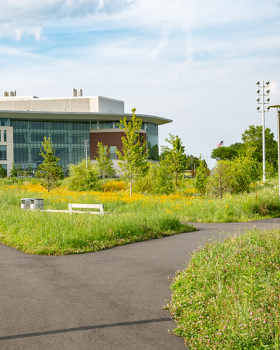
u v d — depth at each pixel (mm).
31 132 96625
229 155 93812
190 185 35969
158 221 12719
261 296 4613
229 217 16266
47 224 11305
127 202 21141
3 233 11539
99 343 4156
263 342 3764
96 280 6691
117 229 11094
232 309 4465
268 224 14555
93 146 99375
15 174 80188
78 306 5324
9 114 93188
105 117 96875
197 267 6609
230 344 3791
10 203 21750
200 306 4809
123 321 4789
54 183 33344
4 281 6621
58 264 7961
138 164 29734
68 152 98375
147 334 4410
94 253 9148
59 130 98125
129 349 4023
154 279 6734
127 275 7023
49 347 4055
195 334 4207
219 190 24531
